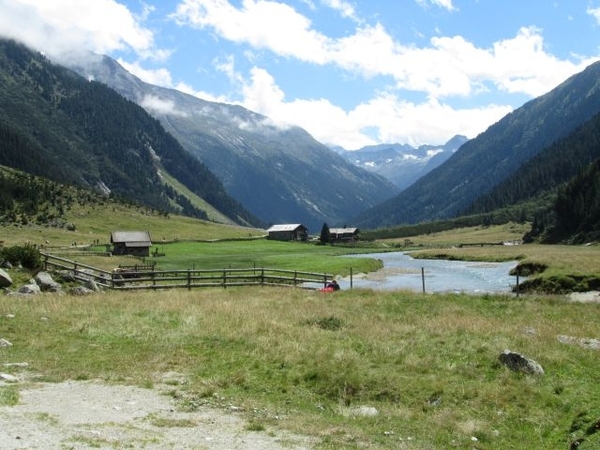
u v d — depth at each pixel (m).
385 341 22.31
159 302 32.75
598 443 11.74
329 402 15.83
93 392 15.60
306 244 186.12
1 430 11.23
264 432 12.71
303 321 26.55
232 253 132.38
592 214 143.38
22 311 27.52
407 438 12.98
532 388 16.45
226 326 25.02
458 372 18.34
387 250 162.00
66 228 174.75
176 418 13.50
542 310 30.05
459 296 34.88
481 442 13.09
